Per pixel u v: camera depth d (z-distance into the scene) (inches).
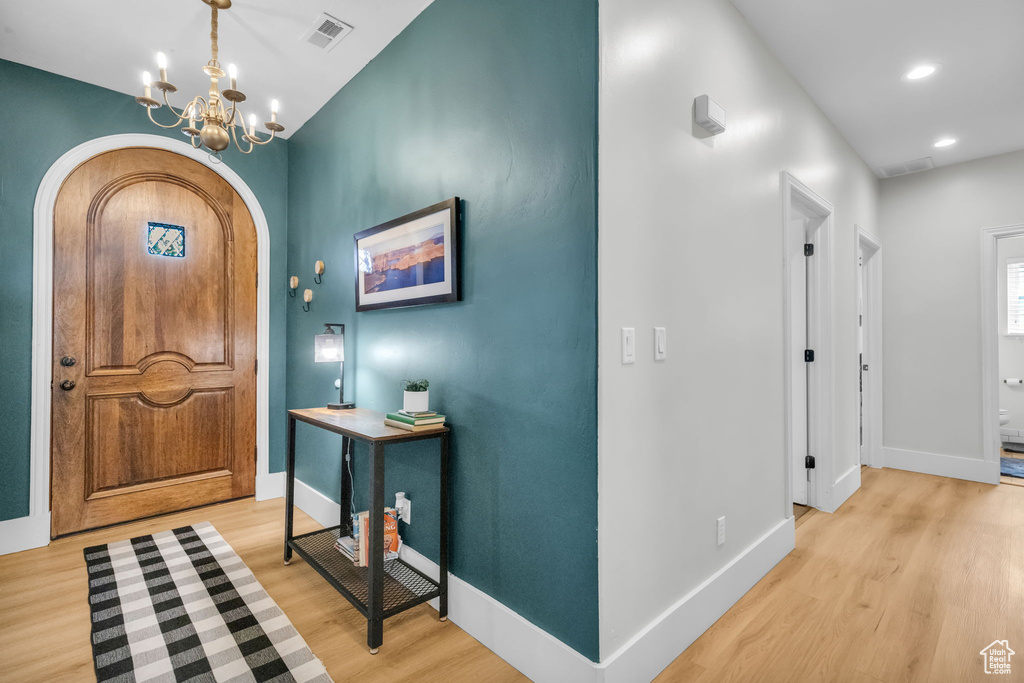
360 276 99.1
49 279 101.4
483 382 70.1
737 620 73.0
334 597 79.0
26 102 99.9
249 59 97.5
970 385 146.4
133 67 100.4
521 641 61.7
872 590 81.2
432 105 81.0
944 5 81.0
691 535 69.4
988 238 143.3
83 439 105.7
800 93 105.1
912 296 156.6
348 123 106.0
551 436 59.4
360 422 80.4
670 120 66.2
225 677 59.5
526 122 63.7
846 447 130.0
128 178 112.0
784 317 96.2
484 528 69.4
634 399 59.5
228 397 126.0
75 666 61.7
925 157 143.8
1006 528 107.5
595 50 55.0
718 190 76.7
